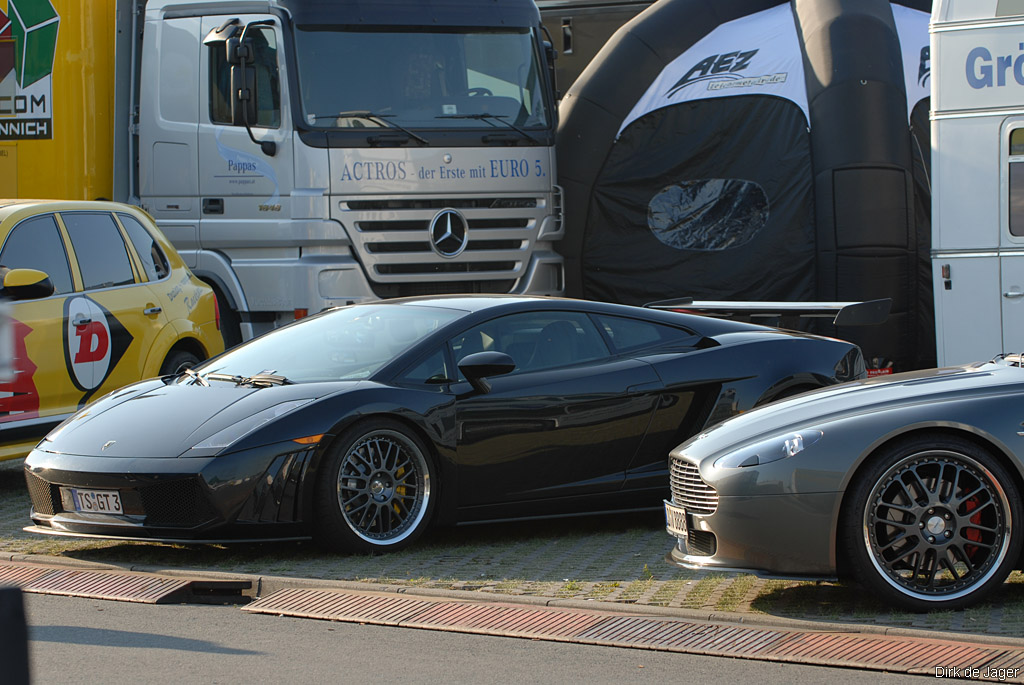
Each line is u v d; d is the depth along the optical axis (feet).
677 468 51.85
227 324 113.91
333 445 58.75
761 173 128.16
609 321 68.64
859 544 46.57
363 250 110.32
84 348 79.92
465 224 113.39
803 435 47.65
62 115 116.26
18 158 118.32
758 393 68.64
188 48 114.42
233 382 64.64
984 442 47.14
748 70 131.54
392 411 60.03
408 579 54.65
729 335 70.79
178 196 115.14
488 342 65.10
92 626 47.78
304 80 109.81
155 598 52.37
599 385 65.41
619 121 133.69
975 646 42.09
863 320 80.07
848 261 122.52
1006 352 94.12
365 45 111.86
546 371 65.26
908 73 129.90
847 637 43.68
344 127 110.01
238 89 108.78
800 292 126.52
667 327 69.92
